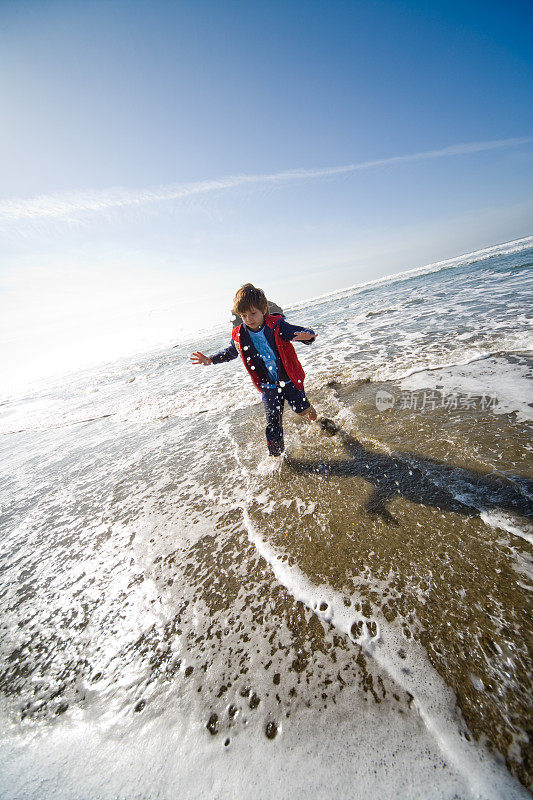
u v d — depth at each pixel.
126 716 1.29
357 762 1.00
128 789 1.08
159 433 4.36
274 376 2.58
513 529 1.59
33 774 1.19
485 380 3.30
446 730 1.01
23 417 7.78
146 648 1.54
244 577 1.77
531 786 0.87
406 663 1.20
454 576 1.45
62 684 1.48
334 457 2.60
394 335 6.07
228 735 1.15
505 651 1.16
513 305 5.93
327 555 1.74
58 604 1.94
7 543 2.74
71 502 3.15
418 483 2.07
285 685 1.24
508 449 2.17
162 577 1.93
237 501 2.41
